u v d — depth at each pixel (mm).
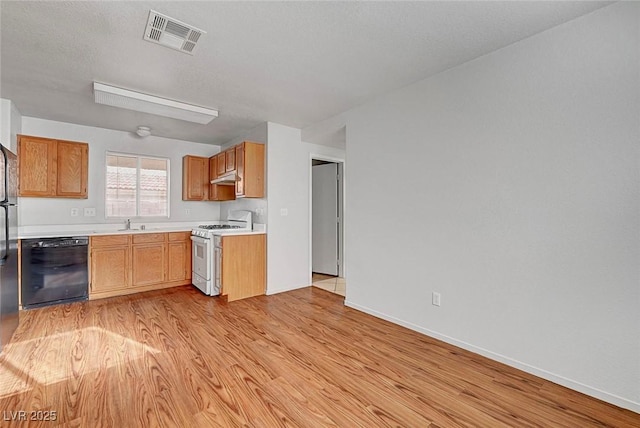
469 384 2010
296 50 2305
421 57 2408
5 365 2186
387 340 2678
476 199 2424
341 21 1954
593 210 1870
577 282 1930
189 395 1862
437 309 2697
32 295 3441
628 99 1747
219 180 4672
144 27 2010
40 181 3680
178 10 1841
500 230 2285
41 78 2746
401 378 2078
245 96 3197
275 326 2988
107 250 3914
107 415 1672
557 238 2012
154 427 1589
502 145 2270
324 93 3133
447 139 2617
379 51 2320
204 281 4090
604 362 1831
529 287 2137
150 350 2447
